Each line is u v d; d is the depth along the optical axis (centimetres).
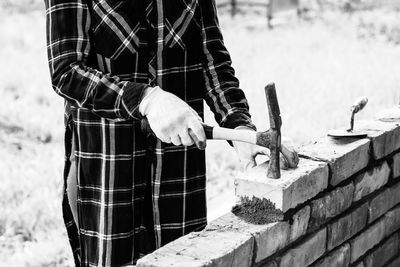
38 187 479
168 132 175
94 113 187
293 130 577
